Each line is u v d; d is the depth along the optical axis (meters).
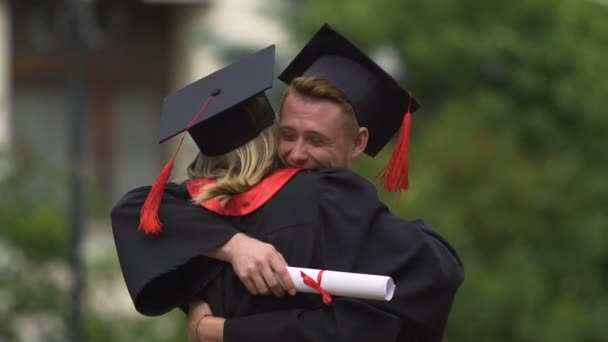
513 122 30.67
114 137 39.16
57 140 38.62
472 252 24.62
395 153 7.97
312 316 7.23
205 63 37.94
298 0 33.78
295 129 7.62
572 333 24.47
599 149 30.86
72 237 24.56
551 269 26.19
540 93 31.41
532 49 31.38
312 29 31.64
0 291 26.12
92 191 26.88
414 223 7.74
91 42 25.59
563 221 26.34
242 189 7.57
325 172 7.55
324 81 7.68
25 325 26.64
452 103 28.41
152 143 39.41
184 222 7.55
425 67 31.03
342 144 7.70
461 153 25.70
